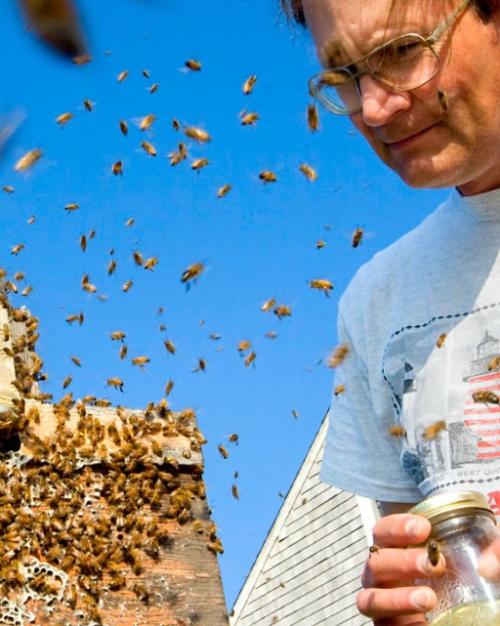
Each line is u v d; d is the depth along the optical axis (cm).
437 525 159
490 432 186
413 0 175
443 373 189
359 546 589
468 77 176
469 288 190
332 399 204
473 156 180
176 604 224
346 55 179
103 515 225
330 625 598
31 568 217
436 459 188
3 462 221
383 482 196
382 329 196
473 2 176
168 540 228
